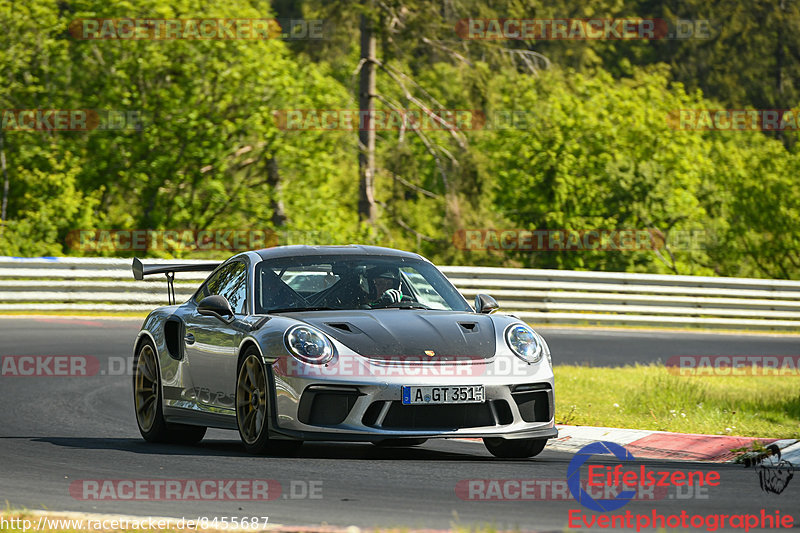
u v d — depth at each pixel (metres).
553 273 79.56
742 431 32.97
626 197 129.12
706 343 70.31
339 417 24.42
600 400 41.09
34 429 32.75
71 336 57.25
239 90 103.56
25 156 103.56
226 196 105.19
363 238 102.62
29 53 103.19
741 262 151.12
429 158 127.81
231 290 29.12
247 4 108.50
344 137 109.38
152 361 31.06
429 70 120.44
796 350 68.31
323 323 25.73
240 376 26.36
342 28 102.94
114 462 25.12
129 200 107.25
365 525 17.95
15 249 96.06
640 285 81.38
